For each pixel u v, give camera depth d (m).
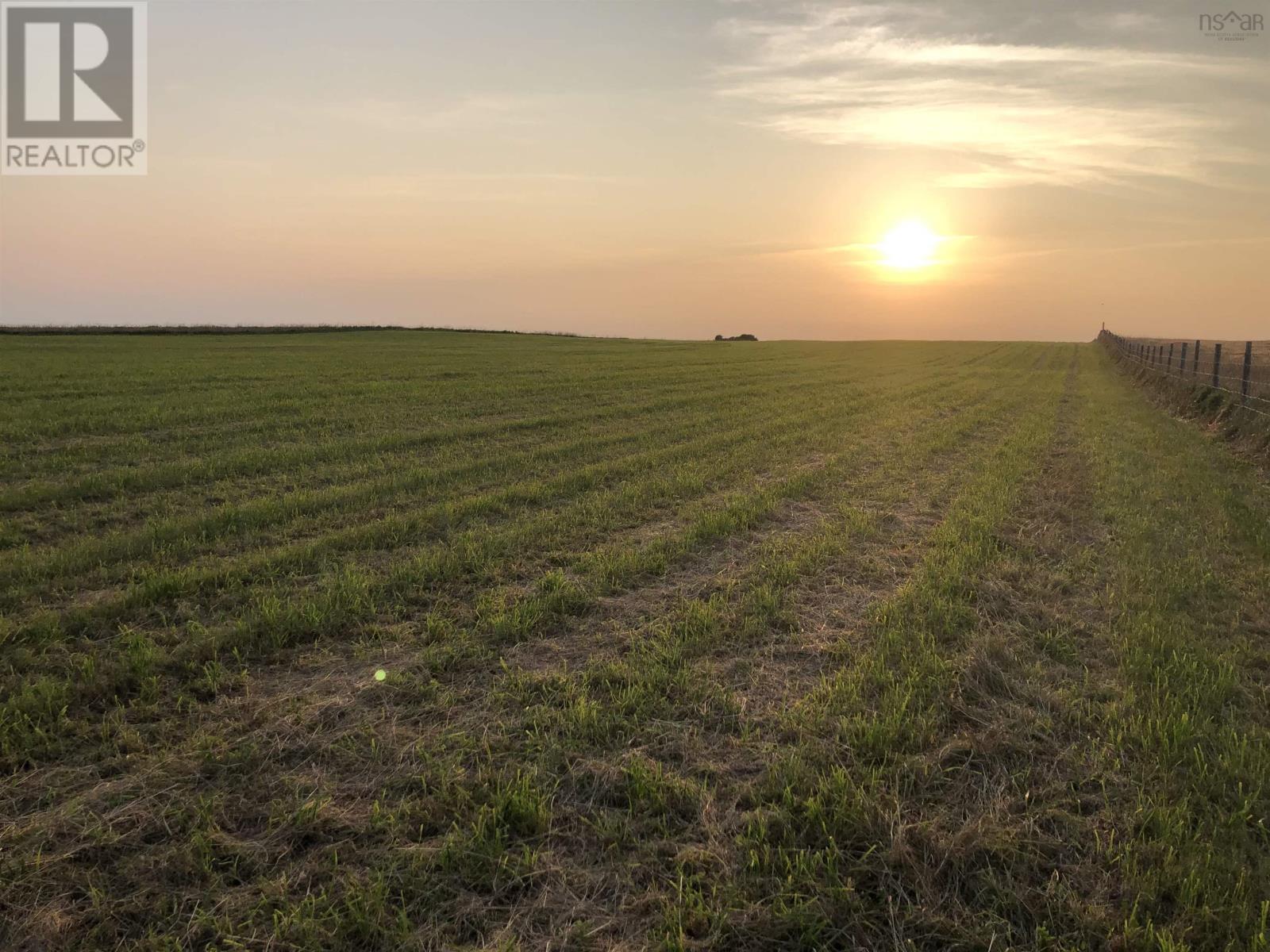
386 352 43.03
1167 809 3.53
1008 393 26.98
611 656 5.36
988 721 4.48
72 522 8.65
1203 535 8.33
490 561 7.34
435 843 3.39
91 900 3.06
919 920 2.99
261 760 4.04
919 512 9.82
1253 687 4.86
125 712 4.45
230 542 7.97
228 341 52.88
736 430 16.50
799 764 3.90
